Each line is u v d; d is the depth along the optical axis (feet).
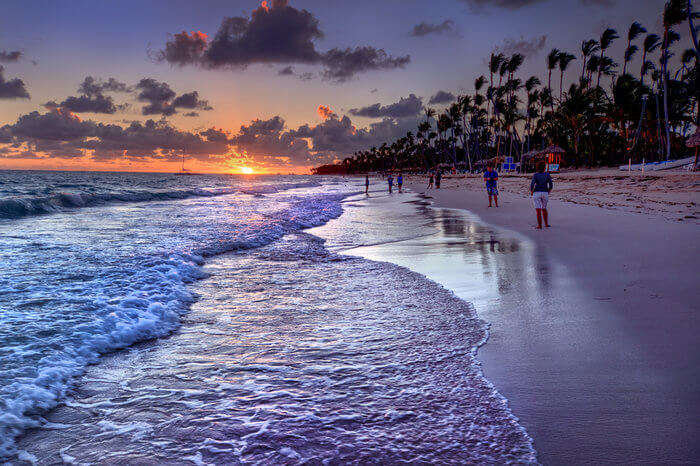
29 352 11.51
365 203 87.30
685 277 17.26
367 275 21.81
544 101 224.12
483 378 9.62
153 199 103.04
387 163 650.84
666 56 138.00
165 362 11.35
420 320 14.08
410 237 35.99
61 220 50.57
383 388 9.37
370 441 7.31
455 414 8.14
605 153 223.10
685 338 11.24
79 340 12.41
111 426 8.16
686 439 7.05
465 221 45.39
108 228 42.27
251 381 10.01
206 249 29.91
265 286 19.93
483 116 281.95
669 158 139.64
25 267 22.86
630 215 39.06
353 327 13.69
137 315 14.89
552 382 9.28
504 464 6.55
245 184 230.89
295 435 7.61
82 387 9.90
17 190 102.53
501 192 94.89
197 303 17.12
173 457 7.07
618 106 177.17
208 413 8.56
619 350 10.77
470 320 13.80
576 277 18.62
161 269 22.58
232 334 13.44
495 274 20.34
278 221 49.11
